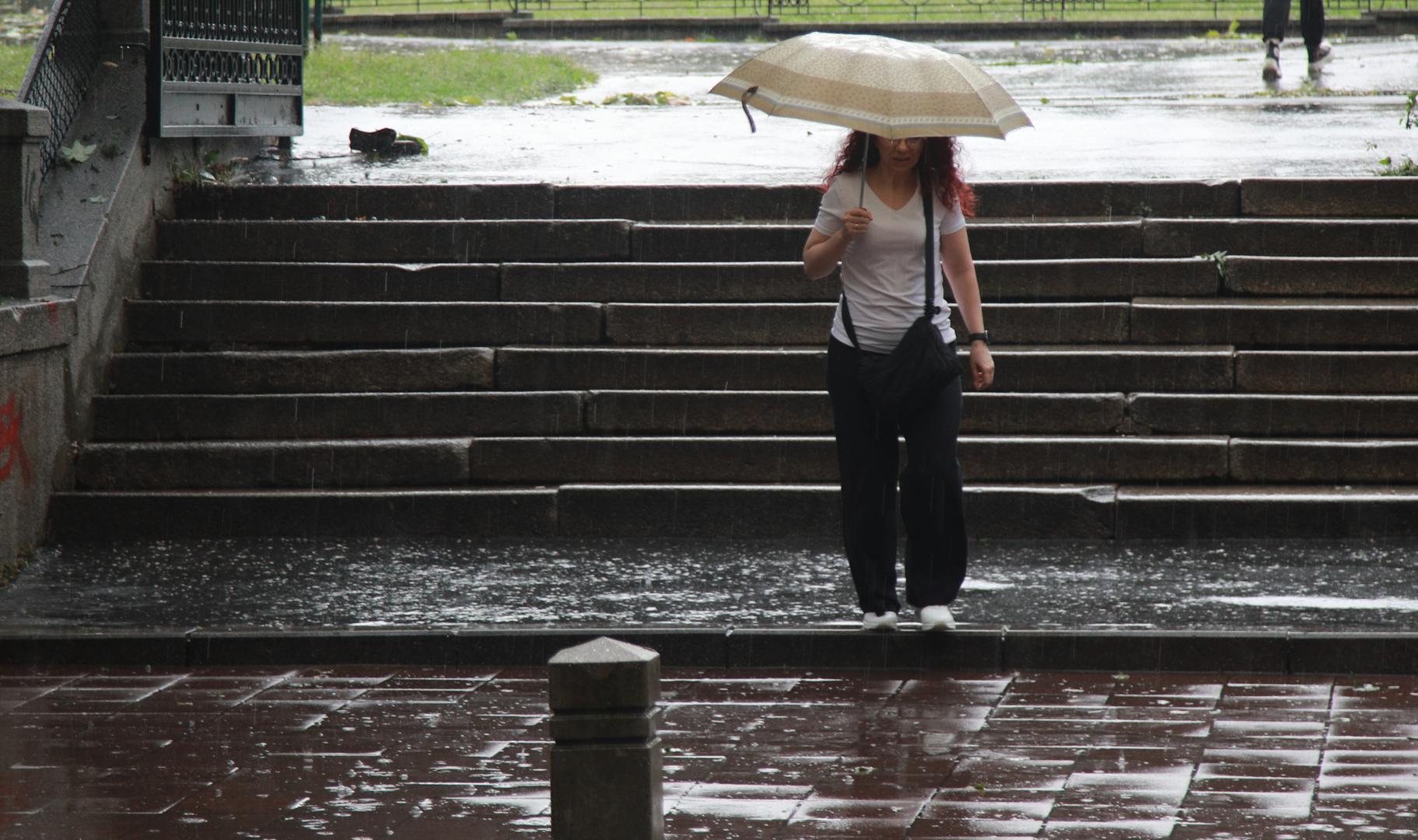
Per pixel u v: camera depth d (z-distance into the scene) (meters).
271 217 33.53
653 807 11.62
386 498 27.19
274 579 24.17
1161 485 26.73
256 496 27.28
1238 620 20.36
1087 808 14.55
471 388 29.48
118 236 30.59
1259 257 30.12
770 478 27.53
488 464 28.00
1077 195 32.56
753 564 24.69
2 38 60.22
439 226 32.19
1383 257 30.06
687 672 20.05
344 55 61.38
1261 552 24.50
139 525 27.33
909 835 13.93
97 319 29.38
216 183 33.88
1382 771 15.48
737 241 31.78
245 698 19.00
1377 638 19.23
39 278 27.53
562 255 32.06
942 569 20.20
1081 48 71.56
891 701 18.48
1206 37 76.06
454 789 15.48
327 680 19.88
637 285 30.91
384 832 14.24
